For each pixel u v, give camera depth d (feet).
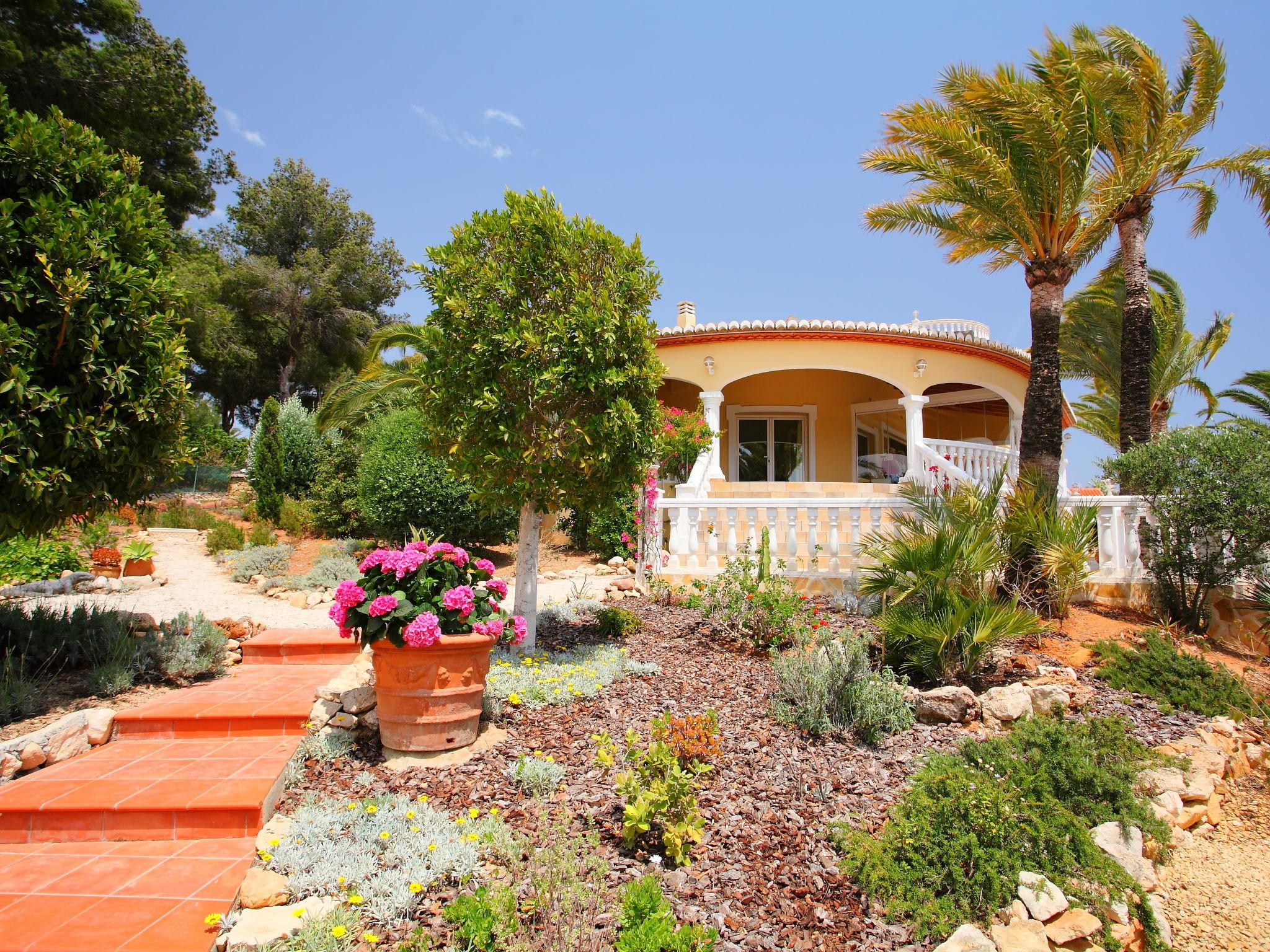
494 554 51.65
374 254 143.02
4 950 10.30
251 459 84.07
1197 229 55.21
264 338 122.21
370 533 57.16
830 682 19.17
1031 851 13.32
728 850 13.44
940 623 21.89
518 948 9.91
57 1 51.11
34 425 16.83
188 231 108.37
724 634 26.25
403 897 11.50
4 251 16.65
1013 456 57.72
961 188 34.86
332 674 22.39
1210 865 16.30
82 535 40.01
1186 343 81.97
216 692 20.16
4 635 20.31
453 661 16.62
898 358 53.78
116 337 18.47
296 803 14.89
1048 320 33.83
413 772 15.88
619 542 46.55
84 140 19.83
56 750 16.21
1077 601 31.96
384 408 68.69
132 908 11.39
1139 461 31.07
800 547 38.01
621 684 21.47
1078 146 31.58
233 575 40.86
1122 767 16.58
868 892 12.49
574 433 22.70
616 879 12.30
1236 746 20.66
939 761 16.15
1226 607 31.22
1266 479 28.04
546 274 23.22
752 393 65.87
